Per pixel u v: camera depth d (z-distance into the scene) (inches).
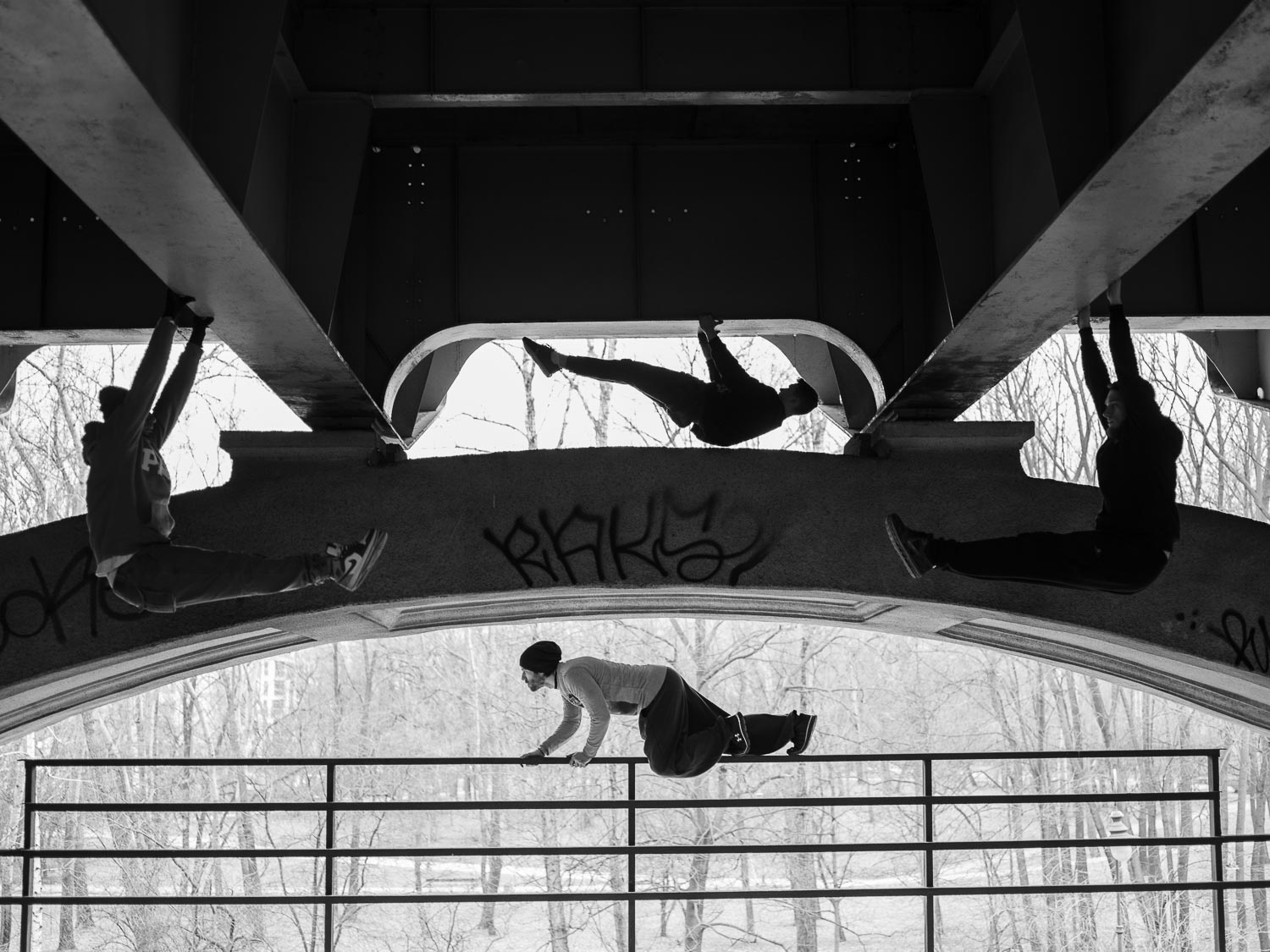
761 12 333.7
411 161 383.2
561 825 1119.0
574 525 382.9
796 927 1065.5
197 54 232.7
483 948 1087.0
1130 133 188.7
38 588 373.1
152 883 1090.1
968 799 371.6
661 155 385.4
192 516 376.8
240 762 373.7
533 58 329.4
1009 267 250.8
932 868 374.6
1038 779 1135.0
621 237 381.1
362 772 1163.9
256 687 1199.6
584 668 355.6
